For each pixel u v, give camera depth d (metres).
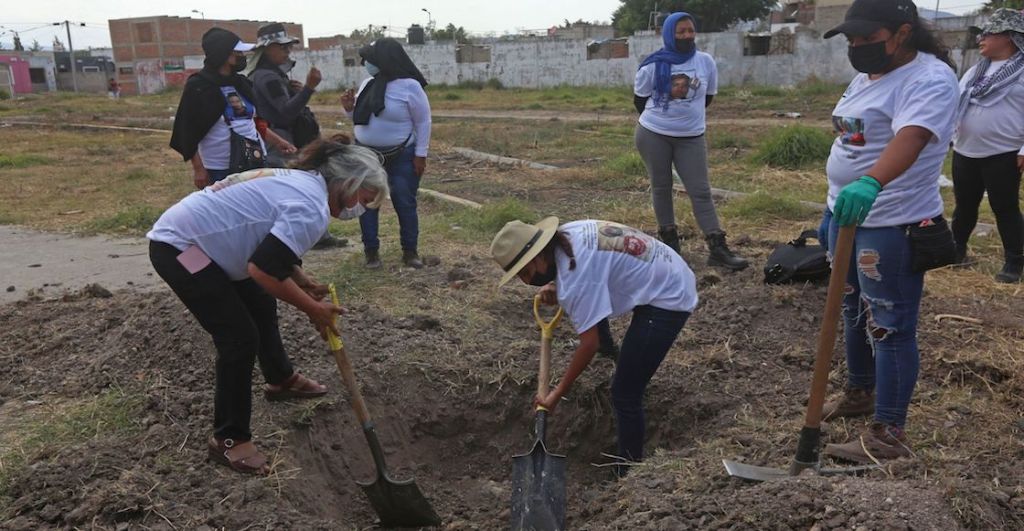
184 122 5.63
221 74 5.68
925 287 5.98
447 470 4.58
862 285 3.46
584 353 3.59
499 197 10.37
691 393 4.50
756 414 4.22
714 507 3.16
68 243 8.18
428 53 43.66
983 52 5.96
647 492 3.47
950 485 3.08
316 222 3.33
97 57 75.31
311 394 4.36
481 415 4.73
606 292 3.53
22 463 3.64
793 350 4.91
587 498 4.11
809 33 33.25
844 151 3.48
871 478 3.31
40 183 12.37
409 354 4.92
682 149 6.52
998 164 5.92
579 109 27.48
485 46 42.28
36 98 46.22
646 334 3.73
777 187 10.46
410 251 6.70
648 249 3.70
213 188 3.42
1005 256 6.19
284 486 3.66
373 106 6.21
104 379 4.46
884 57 3.22
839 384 4.49
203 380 4.42
